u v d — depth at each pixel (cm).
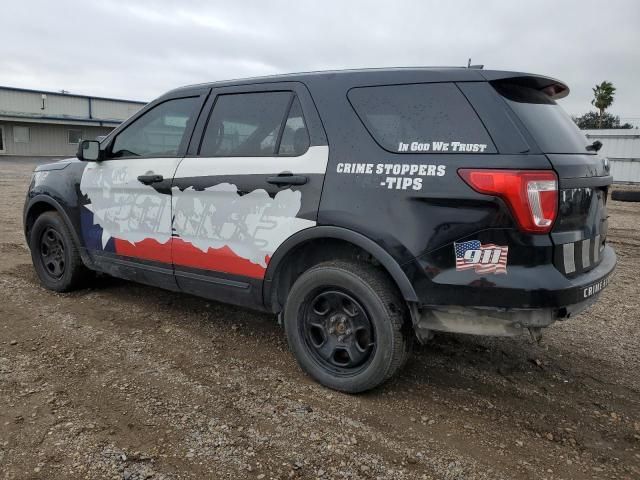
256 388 331
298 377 348
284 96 354
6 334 402
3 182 1806
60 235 490
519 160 266
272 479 246
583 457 272
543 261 268
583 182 289
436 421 301
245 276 358
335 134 322
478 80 290
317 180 321
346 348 326
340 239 316
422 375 358
